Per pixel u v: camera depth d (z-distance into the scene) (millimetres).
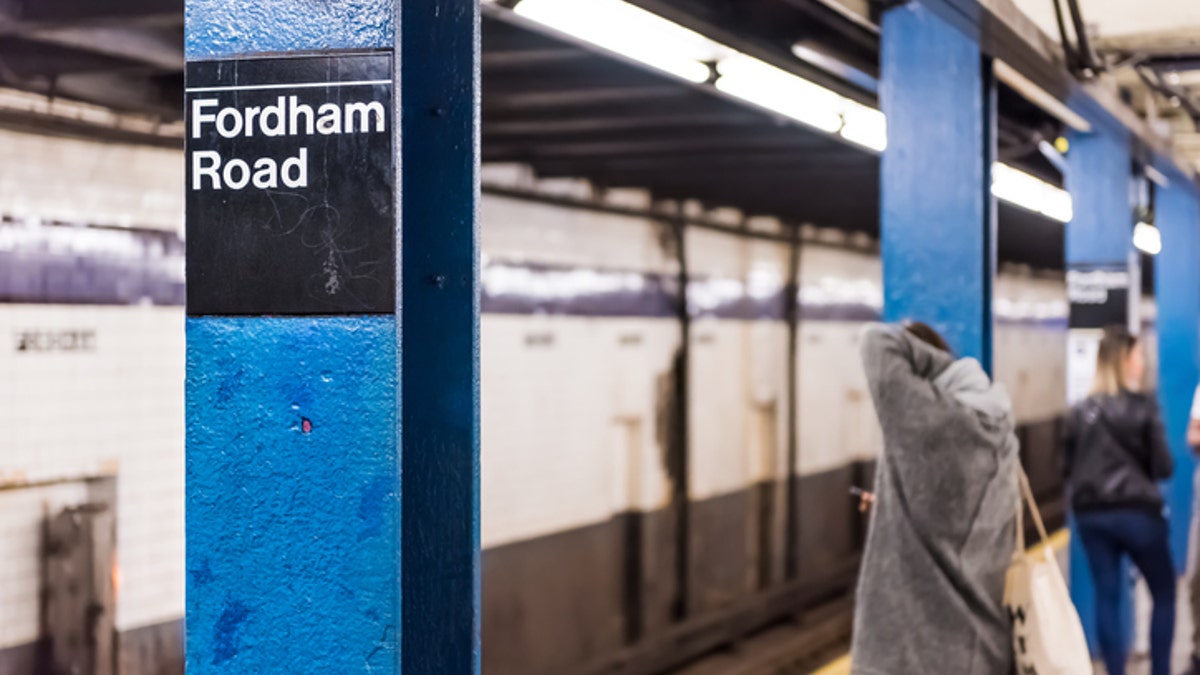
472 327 1866
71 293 5453
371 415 1649
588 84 6441
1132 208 7547
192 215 1691
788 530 12727
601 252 9062
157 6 4570
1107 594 5543
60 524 5469
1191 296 9656
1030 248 17531
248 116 1681
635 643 9734
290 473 1671
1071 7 4469
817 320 13297
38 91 5184
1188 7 5305
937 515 3281
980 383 3428
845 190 11320
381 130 1647
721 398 11188
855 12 4230
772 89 5656
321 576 1658
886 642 3340
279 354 1674
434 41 1864
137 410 5832
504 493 8188
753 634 9914
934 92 4414
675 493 10484
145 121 5734
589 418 9133
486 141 7574
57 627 5492
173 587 6109
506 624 8281
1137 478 5465
